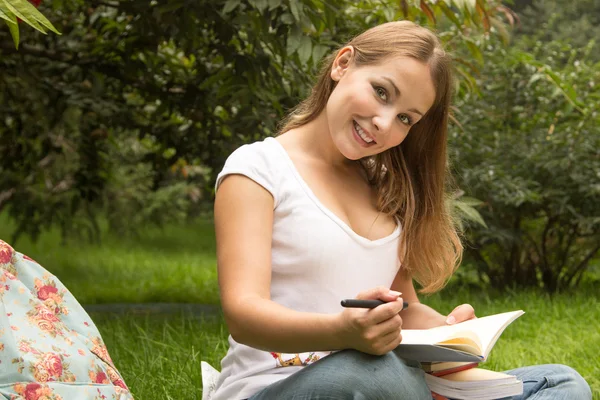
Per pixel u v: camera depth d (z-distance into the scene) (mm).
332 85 2162
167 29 4781
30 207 8867
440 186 2338
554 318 5211
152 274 8992
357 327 1729
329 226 2020
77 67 5805
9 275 1989
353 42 2131
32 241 9227
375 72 2033
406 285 2385
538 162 6488
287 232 2010
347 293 2037
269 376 1982
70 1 5699
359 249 2055
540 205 6539
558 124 6703
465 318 2227
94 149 6828
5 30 5406
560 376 2215
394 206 2229
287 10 3990
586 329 4906
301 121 2209
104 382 2000
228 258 1938
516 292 6695
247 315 1829
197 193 11766
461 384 2006
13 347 1851
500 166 6453
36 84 5812
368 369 1781
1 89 6461
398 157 2283
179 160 6957
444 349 1799
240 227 1960
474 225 6371
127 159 10500
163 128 6223
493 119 6773
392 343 1775
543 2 11969
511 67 6723
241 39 4496
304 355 2006
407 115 2053
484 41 6230
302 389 1804
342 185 2174
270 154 2059
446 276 2385
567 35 11352
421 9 4059
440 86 2115
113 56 5590
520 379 2223
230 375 2084
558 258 6828
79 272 9281
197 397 3096
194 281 8070
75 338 2021
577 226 6621
